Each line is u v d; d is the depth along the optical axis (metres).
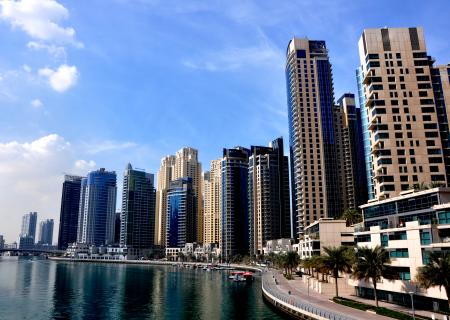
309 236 185.12
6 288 172.75
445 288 70.44
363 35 167.38
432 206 87.44
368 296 104.88
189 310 115.81
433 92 160.12
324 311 81.56
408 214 95.06
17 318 104.50
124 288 178.62
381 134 154.00
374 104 157.25
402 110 156.00
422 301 84.50
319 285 118.81
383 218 104.94
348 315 76.38
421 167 150.12
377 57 161.75
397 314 74.06
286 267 189.50
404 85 158.50
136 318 104.44
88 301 135.38
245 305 122.94
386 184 148.75
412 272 87.56
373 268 86.31
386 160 151.38
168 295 152.12
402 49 162.50
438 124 158.00
